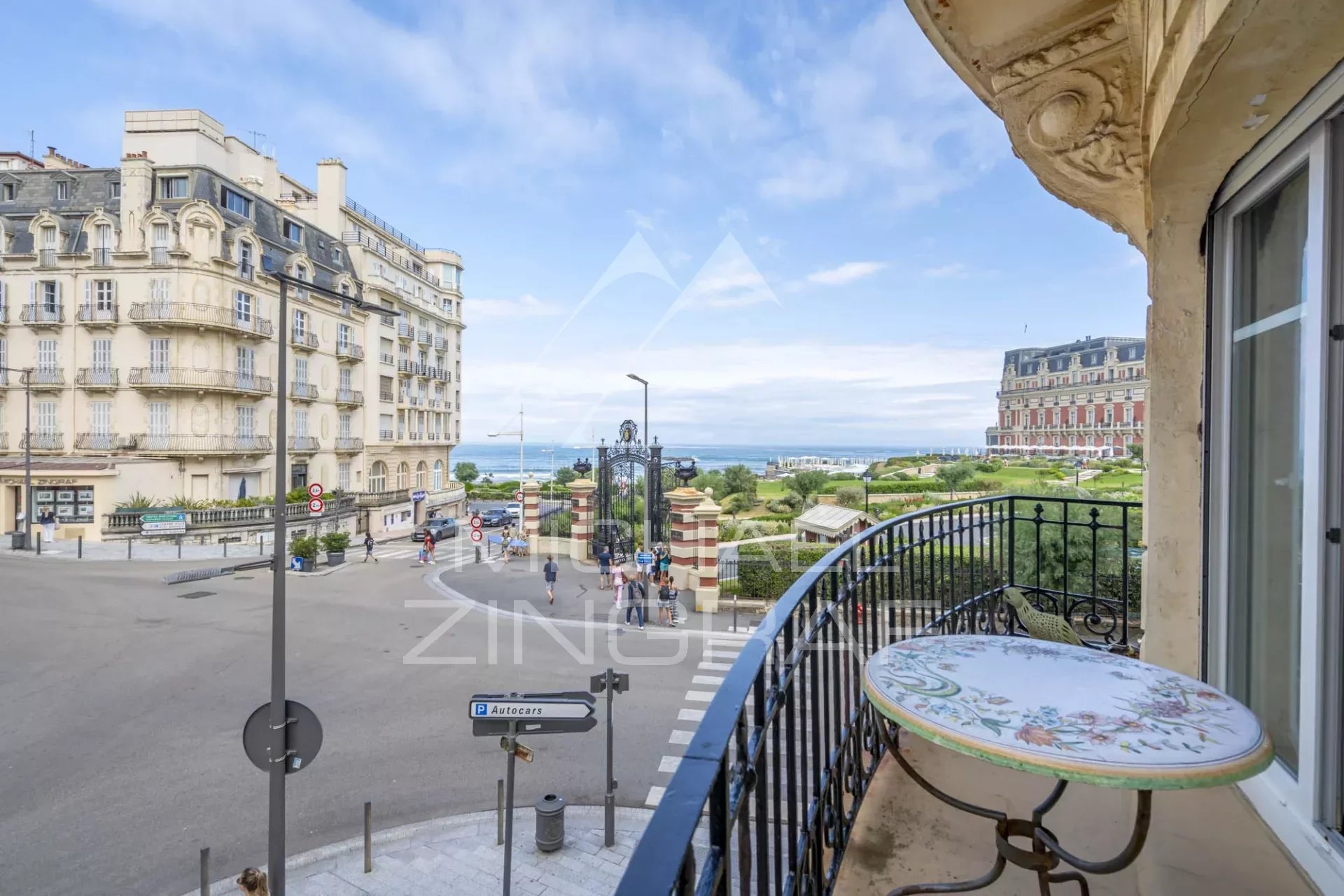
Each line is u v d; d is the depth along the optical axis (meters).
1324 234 1.72
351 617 16.98
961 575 3.49
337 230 41.41
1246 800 2.12
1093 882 1.87
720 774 0.92
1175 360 2.44
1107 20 2.15
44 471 28.05
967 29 2.36
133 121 32.34
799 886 1.53
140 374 29.75
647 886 0.64
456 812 7.89
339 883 6.67
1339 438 1.72
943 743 1.13
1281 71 1.54
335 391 39.28
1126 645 3.46
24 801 8.05
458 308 56.91
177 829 7.47
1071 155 2.43
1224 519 2.32
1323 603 1.74
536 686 12.01
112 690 11.83
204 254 30.23
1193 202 2.29
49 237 31.09
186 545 28.25
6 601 18.36
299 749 6.64
